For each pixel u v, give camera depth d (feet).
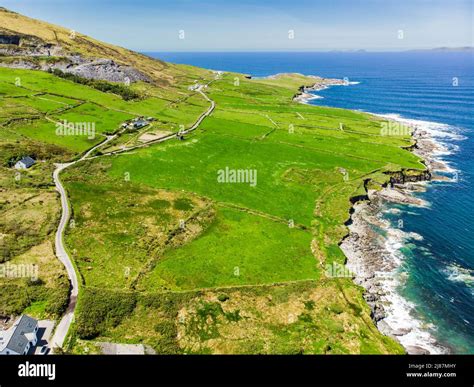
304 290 218.79
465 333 197.67
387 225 301.84
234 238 266.77
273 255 250.37
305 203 323.57
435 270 247.70
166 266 232.12
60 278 208.95
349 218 306.14
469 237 284.82
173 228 270.67
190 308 200.44
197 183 346.33
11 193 296.51
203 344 180.96
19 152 359.25
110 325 185.88
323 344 181.78
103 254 236.84
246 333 188.24
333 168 393.91
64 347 168.76
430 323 204.44
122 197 309.63
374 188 364.17
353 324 195.11
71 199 298.56
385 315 208.95
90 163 366.02
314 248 261.03
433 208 331.16
